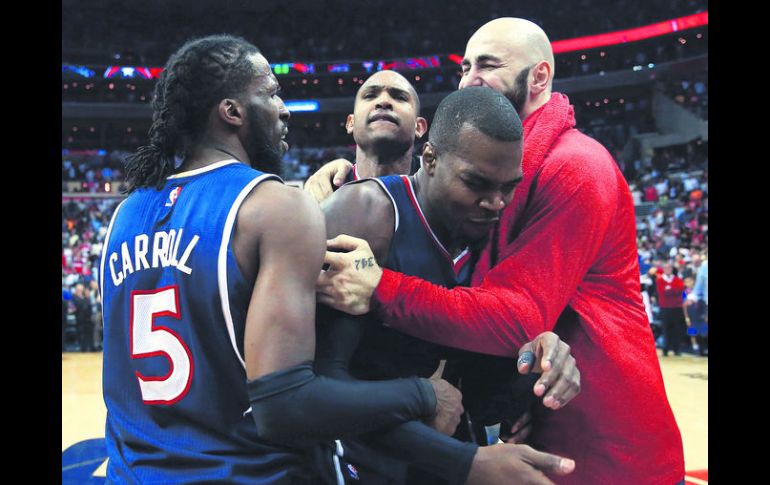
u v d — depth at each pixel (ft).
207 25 76.54
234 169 4.30
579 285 6.09
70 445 15.10
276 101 4.65
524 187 5.83
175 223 4.24
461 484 4.40
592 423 5.98
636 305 6.32
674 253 39.04
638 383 6.05
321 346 4.85
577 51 71.20
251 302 3.96
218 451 4.03
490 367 5.61
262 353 3.86
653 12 68.49
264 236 4.01
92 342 37.93
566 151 5.85
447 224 5.15
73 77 73.92
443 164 4.91
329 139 76.18
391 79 7.82
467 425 5.55
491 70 6.12
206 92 4.40
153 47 76.13
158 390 4.14
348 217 5.22
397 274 5.02
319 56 75.72
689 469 13.21
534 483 4.37
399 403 4.30
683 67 63.93
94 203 59.00
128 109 73.26
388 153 7.88
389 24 75.77
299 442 3.95
